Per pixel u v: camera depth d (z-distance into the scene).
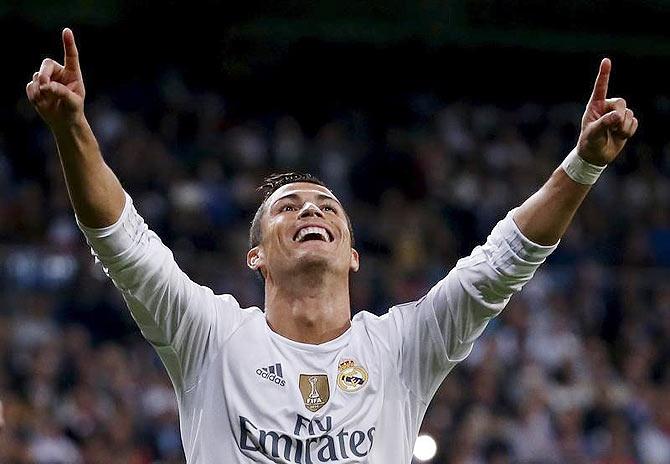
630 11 38.62
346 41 37.91
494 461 21.06
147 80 35.78
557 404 22.52
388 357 7.88
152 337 7.76
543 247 7.81
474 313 7.94
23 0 36.22
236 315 7.92
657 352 24.08
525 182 32.91
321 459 7.43
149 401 20.36
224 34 37.12
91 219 7.37
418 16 38.34
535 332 23.64
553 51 38.72
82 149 7.22
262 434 7.45
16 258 20.72
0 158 29.53
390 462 7.67
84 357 20.39
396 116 35.31
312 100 37.28
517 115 36.12
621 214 30.94
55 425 19.59
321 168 31.98
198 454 7.62
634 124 7.66
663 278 24.91
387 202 30.55
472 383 22.17
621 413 22.70
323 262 7.94
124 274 7.48
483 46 38.59
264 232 8.30
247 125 33.62
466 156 33.53
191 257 21.62
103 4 36.81
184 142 32.09
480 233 29.70
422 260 26.70
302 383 7.64
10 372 19.91
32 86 7.09
